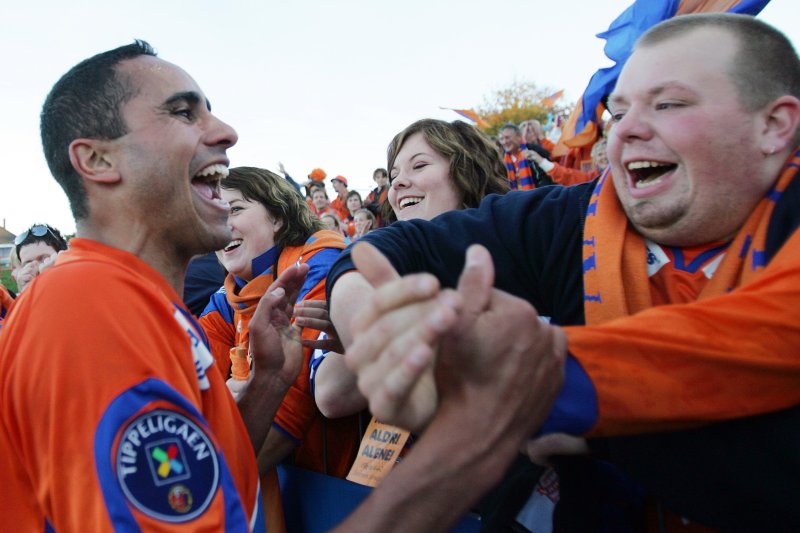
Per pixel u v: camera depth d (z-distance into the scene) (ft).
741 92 3.19
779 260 2.80
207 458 3.05
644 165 3.38
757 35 3.28
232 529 3.03
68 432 2.87
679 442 2.89
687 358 2.54
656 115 3.30
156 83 4.00
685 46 3.27
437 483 2.40
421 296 2.07
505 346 2.32
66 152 3.94
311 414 6.09
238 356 6.53
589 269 3.55
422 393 2.47
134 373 2.95
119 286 3.22
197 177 4.25
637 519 3.53
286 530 6.42
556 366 2.47
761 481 2.76
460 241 4.14
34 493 3.18
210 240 4.26
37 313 3.10
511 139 18.28
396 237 4.20
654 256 3.55
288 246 7.36
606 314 3.42
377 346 2.11
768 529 2.81
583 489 3.50
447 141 6.84
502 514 4.03
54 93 4.03
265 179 7.47
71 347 2.96
